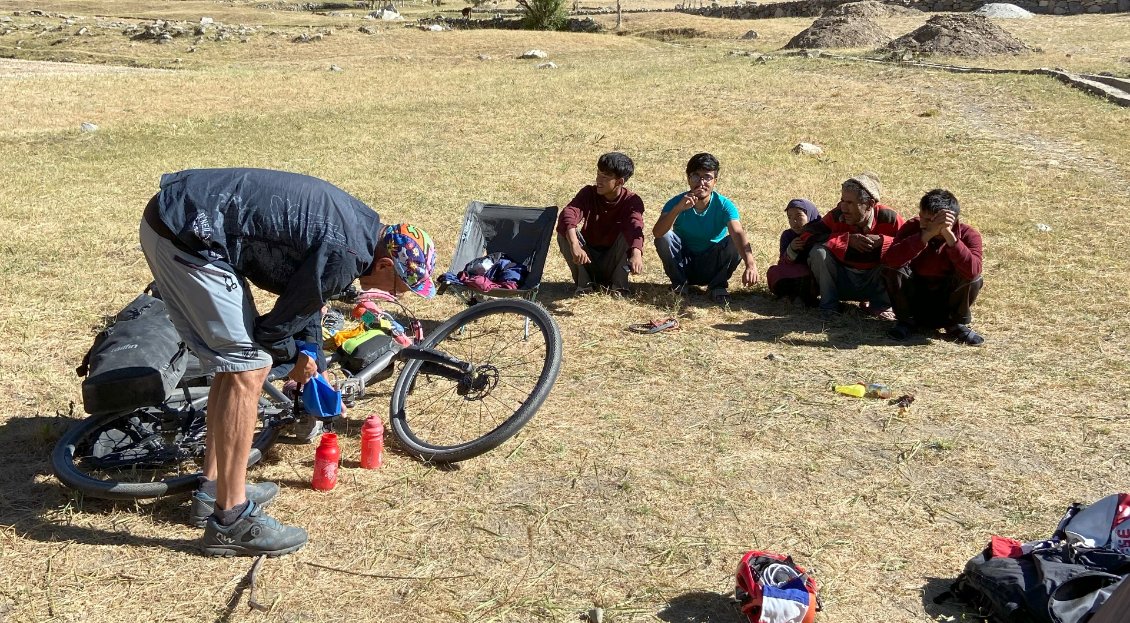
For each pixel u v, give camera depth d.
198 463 4.29
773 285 6.85
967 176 11.12
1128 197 10.05
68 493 3.98
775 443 4.61
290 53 29.53
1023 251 8.03
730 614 3.34
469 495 4.11
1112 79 17.27
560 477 4.26
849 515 3.98
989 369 5.60
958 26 23.23
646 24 38.62
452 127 14.02
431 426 4.77
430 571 3.57
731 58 23.50
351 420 4.80
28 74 20.30
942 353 5.89
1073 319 6.46
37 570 3.50
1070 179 10.88
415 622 3.28
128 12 51.78
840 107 15.63
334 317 5.52
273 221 3.44
